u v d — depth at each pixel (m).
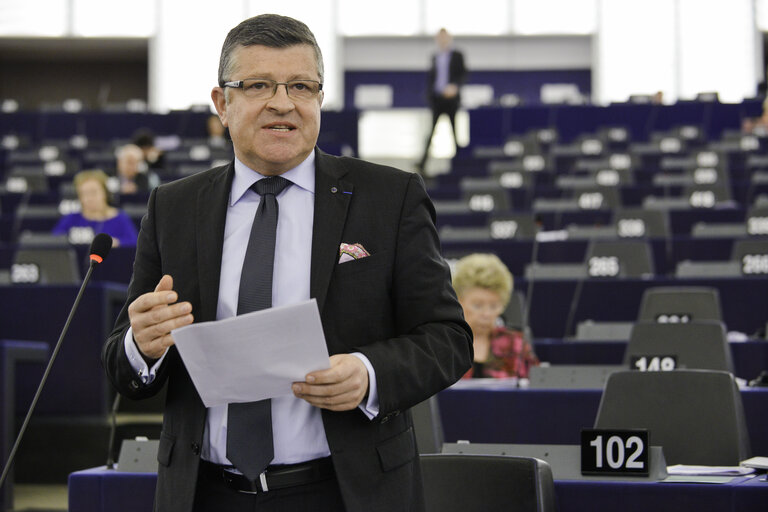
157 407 5.44
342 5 20.69
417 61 20.94
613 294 7.02
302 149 1.99
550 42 20.91
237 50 2.01
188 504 1.89
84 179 7.97
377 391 1.84
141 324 1.82
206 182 2.08
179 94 20.27
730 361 4.49
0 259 7.86
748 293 6.82
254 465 1.87
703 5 20.23
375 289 1.96
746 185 11.63
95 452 5.29
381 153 18.25
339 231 1.97
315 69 2.02
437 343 1.94
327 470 1.92
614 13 20.53
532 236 9.02
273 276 1.96
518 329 4.94
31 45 21.34
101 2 20.44
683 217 9.77
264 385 1.80
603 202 10.55
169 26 20.34
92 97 22.59
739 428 3.32
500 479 2.62
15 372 5.46
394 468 1.92
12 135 16.36
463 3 20.83
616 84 20.44
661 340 4.56
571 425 3.99
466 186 11.99
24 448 5.31
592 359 5.42
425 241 2.01
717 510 2.84
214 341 1.75
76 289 5.56
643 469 2.98
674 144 14.80
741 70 20.12
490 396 4.06
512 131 16.66
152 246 2.07
